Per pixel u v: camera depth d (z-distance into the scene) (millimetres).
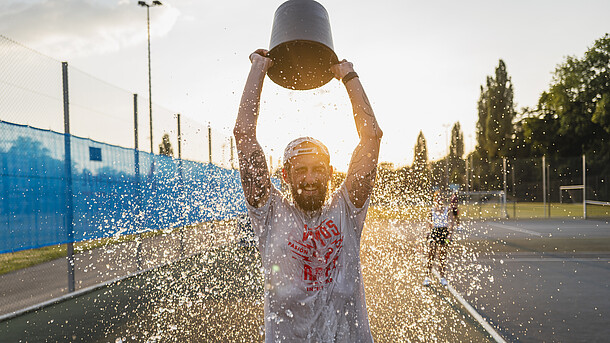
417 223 16562
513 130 50562
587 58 40031
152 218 8180
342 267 1541
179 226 9219
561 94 41344
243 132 1553
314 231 1519
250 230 10344
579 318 4699
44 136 5594
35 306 5473
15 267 8633
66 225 5941
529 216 25688
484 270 7832
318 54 1698
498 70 51531
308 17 1604
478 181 36844
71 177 6074
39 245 5418
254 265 8562
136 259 9047
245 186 1537
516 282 6723
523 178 37125
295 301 1504
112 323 4738
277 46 1591
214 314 4965
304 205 1518
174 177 9094
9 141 5043
